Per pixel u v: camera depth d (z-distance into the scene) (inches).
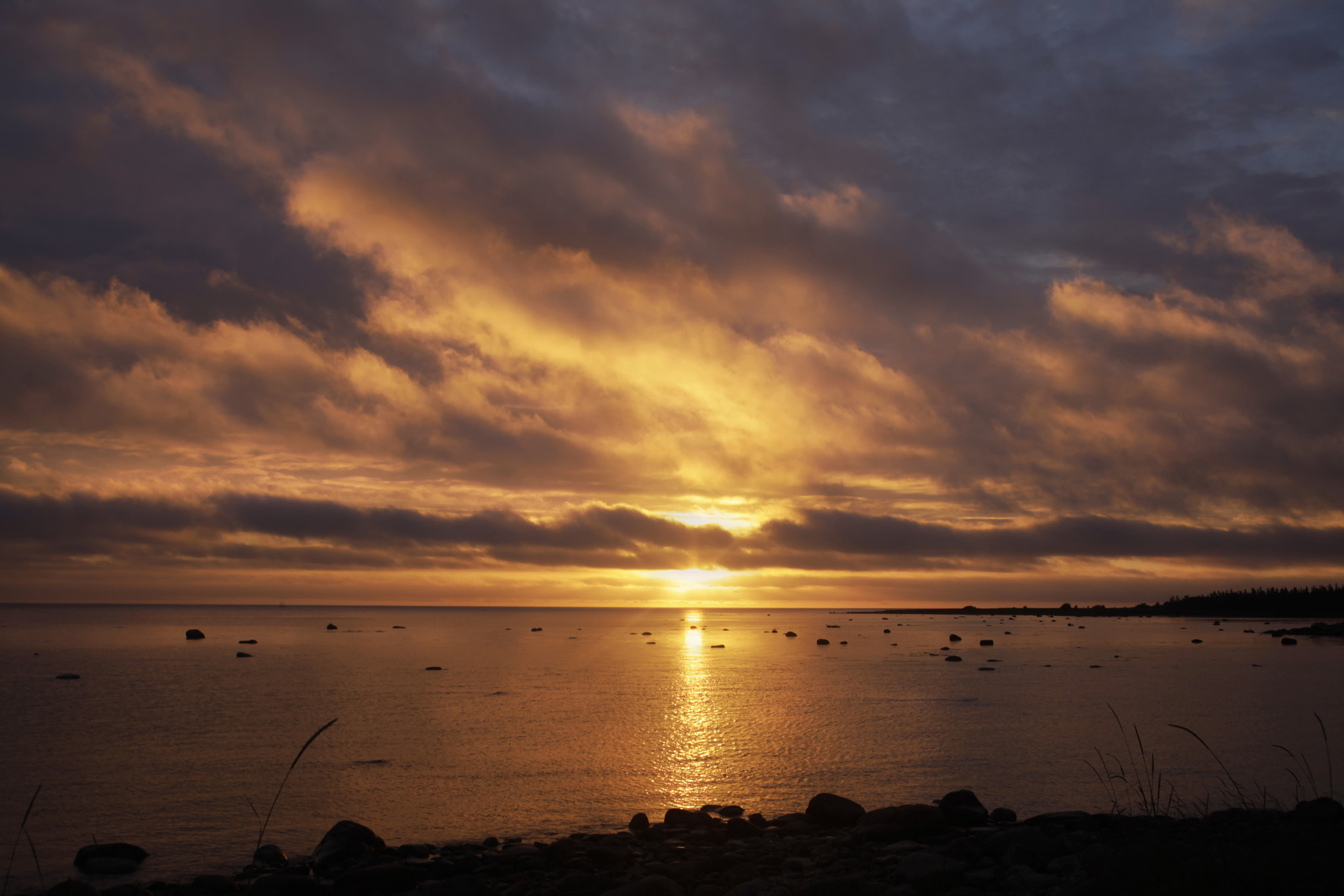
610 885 666.8
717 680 2807.6
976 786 1148.5
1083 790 1115.3
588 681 2741.1
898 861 670.5
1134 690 2406.5
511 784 1188.5
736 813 1015.6
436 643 5157.5
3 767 1295.5
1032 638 5851.4
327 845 814.5
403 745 1486.2
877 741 1539.1
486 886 666.8
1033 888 547.8
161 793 1123.9
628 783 1196.5
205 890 690.2
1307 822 636.7
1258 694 2282.2
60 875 784.3
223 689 2427.4
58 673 2883.9
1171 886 426.9
